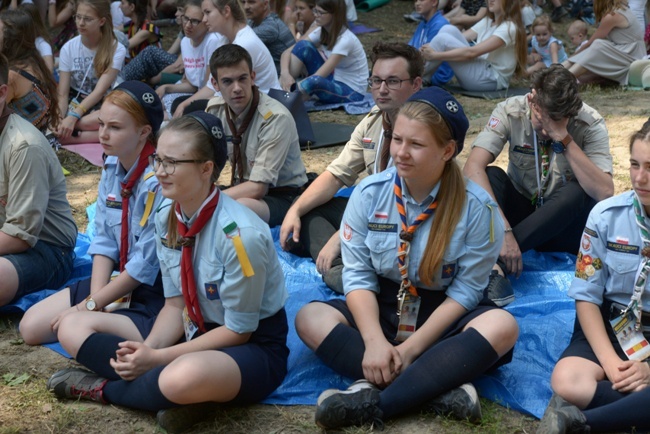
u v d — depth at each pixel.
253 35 6.47
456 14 10.86
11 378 3.37
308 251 4.39
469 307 3.13
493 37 8.17
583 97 7.93
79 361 3.23
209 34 7.03
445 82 8.62
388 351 3.03
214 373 2.91
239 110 4.50
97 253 3.64
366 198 3.20
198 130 2.97
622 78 8.41
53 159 3.92
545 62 8.98
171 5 11.46
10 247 3.80
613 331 3.15
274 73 6.62
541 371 3.35
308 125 6.45
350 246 3.24
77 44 6.76
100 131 3.41
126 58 8.51
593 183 3.95
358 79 7.85
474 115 7.47
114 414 3.12
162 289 3.52
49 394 3.24
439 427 2.97
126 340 3.25
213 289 3.05
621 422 2.84
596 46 8.30
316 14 7.67
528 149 4.19
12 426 3.04
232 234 2.98
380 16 11.93
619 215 3.09
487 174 4.20
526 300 3.92
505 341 3.03
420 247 3.12
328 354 3.19
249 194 4.48
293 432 3.00
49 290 3.95
